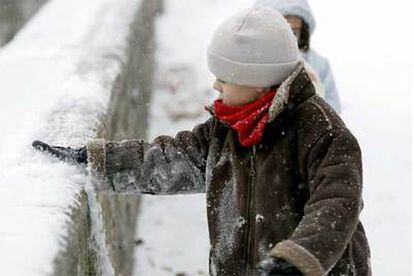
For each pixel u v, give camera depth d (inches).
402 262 313.3
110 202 225.5
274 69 155.0
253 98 158.4
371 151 399.5
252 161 158.6
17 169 168.2
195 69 500.1
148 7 470.9
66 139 190.2
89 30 313.0
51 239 139.9
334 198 142.2
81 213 159.5
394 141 409.1
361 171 148.9
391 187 369.4
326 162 148.2
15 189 158.2
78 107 214.1
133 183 173.6
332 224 138.0
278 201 155.1
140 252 331.0
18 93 230.1
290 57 156.3
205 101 466.0
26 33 309.6
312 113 153.6
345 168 145.8
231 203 161.0
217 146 164.7
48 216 147.9
